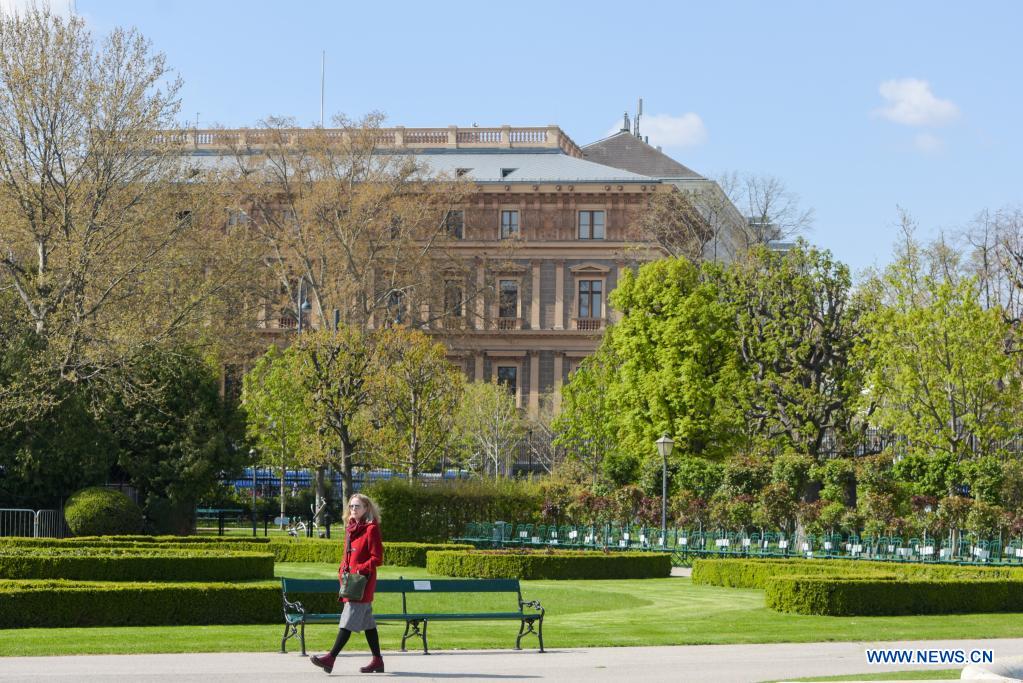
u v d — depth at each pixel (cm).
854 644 2138
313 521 6281
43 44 5112
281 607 2377
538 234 9625
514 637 2184
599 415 6725
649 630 2317
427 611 2806
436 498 4941
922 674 1725
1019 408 5153
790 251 5841
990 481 4403
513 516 5053
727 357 5912
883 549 4306
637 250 8800
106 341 4912
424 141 10175
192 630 2178
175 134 5509
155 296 5556
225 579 3119
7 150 5041
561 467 6062
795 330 5672
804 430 5491
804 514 4481
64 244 4972
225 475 5419
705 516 4762
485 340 9594
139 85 5294
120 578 3000
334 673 1686
